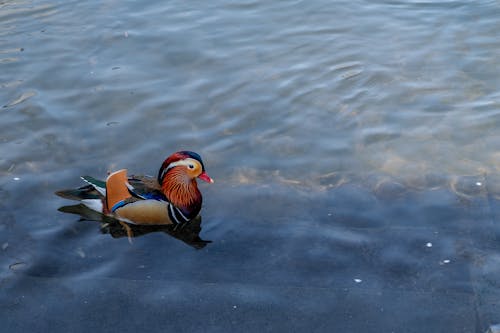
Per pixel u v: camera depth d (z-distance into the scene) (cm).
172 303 275
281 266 284
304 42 386
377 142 328
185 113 344
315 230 294
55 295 278
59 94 356
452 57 371
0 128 338
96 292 278
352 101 349
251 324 269
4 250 290
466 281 276
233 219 300
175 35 393
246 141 329
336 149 325
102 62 375
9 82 363
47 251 290
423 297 273
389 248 287
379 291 275
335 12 410
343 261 284
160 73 367
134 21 406
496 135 328
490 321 266
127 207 299
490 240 288
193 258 288
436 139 328
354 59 373
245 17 407
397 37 388
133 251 291
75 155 324
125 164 320
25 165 320
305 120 339
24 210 303
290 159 321
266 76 363
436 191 305
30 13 416
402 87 355
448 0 416
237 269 284
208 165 320
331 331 267
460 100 346
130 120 340
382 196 305
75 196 302
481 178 310
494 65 365
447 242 288
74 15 413
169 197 299
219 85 358
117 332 269
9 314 273
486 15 400
